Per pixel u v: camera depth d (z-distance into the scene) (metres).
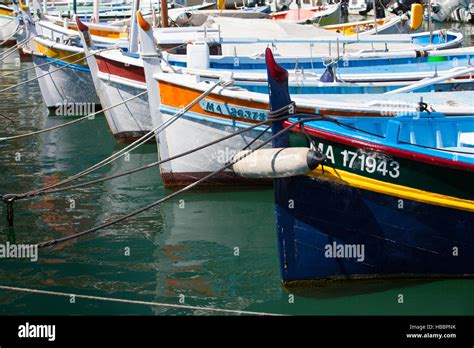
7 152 13.65
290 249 7.64
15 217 10.19
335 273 7.77
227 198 10.84
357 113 9.42
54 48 16.64
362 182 7.50
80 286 8.11
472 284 7.93
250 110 10.38
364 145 7.39
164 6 17.45
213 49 13.91
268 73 7.33
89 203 10.78
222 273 8.38
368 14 38.06
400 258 7.79
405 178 7.54
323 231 7.61
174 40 14.66
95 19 20.25
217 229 9.70
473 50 13.27
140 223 9.96
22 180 11.83
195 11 19.42
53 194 11.18
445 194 7.62
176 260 8.77
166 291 7.95
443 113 8.91
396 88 12.05
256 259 8.75
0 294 7.93
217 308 7.53
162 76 10.73
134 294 7.90
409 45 15.23
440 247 7.80
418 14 15.99
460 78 12.28
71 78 16.75
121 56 13.50
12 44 28.83
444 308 7.46
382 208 7.60
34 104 18.36
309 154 7.12
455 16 36.38
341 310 7.45
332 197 7.51
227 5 33.12
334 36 15.62
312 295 7.76
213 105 10.51
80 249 9.11
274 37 14.93
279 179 7.41
